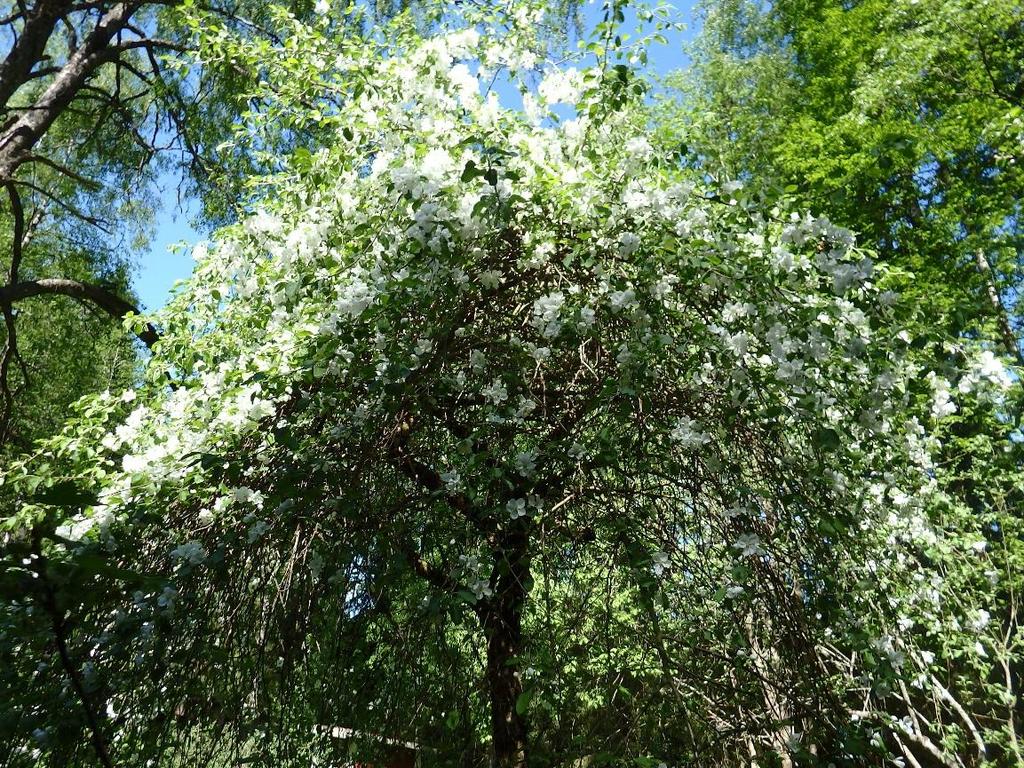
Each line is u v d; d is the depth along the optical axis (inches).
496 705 102.4
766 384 96.6
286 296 107.7
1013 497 201.9
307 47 129.0
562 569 107.3
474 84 118.6
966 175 322.0
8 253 436.5
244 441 108.8
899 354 95.9
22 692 85.8
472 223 102.0
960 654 168.2
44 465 122.6
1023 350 294.8
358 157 118.0
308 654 103.6
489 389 100.6
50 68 332.2
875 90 305.1
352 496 94.8
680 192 101.6
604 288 101.0
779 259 97.9
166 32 366.6
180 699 97.7
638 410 93.8
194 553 92.6
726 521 99.4
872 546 124.0
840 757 91.7
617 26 106.3
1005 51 303.4
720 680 101.7
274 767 98.7
